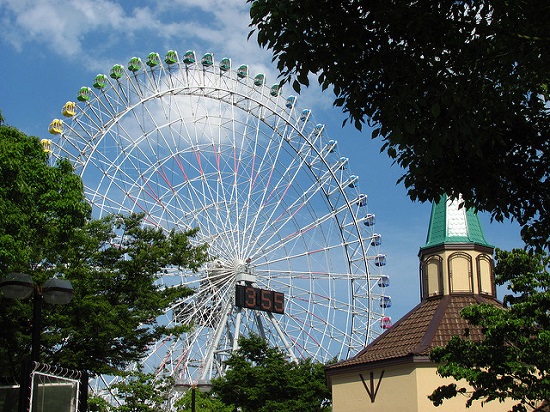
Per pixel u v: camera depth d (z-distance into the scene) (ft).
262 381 180.24
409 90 53.93
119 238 149.69
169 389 169.27
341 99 58.34
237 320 230.89
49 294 69.87
